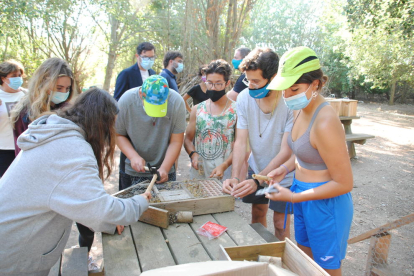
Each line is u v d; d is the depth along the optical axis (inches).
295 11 717.9
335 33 599.5
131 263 59.6
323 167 66.6
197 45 414.9
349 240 102.6
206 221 75.9
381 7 255.8
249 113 96.5
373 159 264.7
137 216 57.7
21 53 460.4
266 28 727.1
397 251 129.0
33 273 51.1
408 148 307.7
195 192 82.6
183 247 64.8
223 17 431.8
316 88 63.5
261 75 82.7
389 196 185.5
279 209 98.5
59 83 89.0
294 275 43.9
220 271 42.4
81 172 47.1
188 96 179.2
